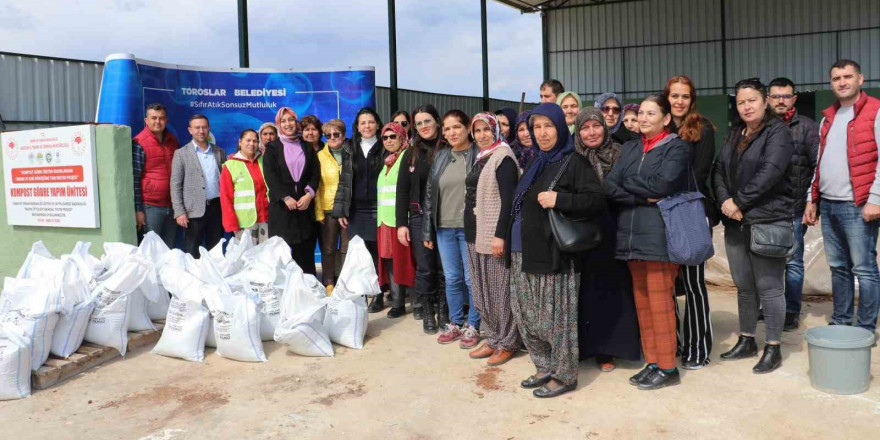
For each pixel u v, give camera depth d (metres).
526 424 3.18
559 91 5.46
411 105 14.67
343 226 5.62
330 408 3.45
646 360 3.64
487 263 4.04
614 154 3.77
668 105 3.41
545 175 3.38
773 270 3.72
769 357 3.75
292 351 4.37
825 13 17.80
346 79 7.52
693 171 3.50
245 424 3.28
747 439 2.93
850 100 4.05
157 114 5.71
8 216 6.09
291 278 4.46
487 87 13.74
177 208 5.72
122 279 4.34
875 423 3.04
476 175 4.05
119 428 3.27
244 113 7.32
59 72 10.98
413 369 4.02
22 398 3.69
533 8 19.59
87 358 4.14
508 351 4.09
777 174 3.53
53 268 4.34
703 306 3.81
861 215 4.01
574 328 3.46
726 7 18.61
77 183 5.56
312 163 5.73
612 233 3.76
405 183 4.77
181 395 3.69
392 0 10.23
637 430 3.06
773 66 18.33
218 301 4.28
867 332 3.48
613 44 19.53
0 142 6.07
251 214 5.77
